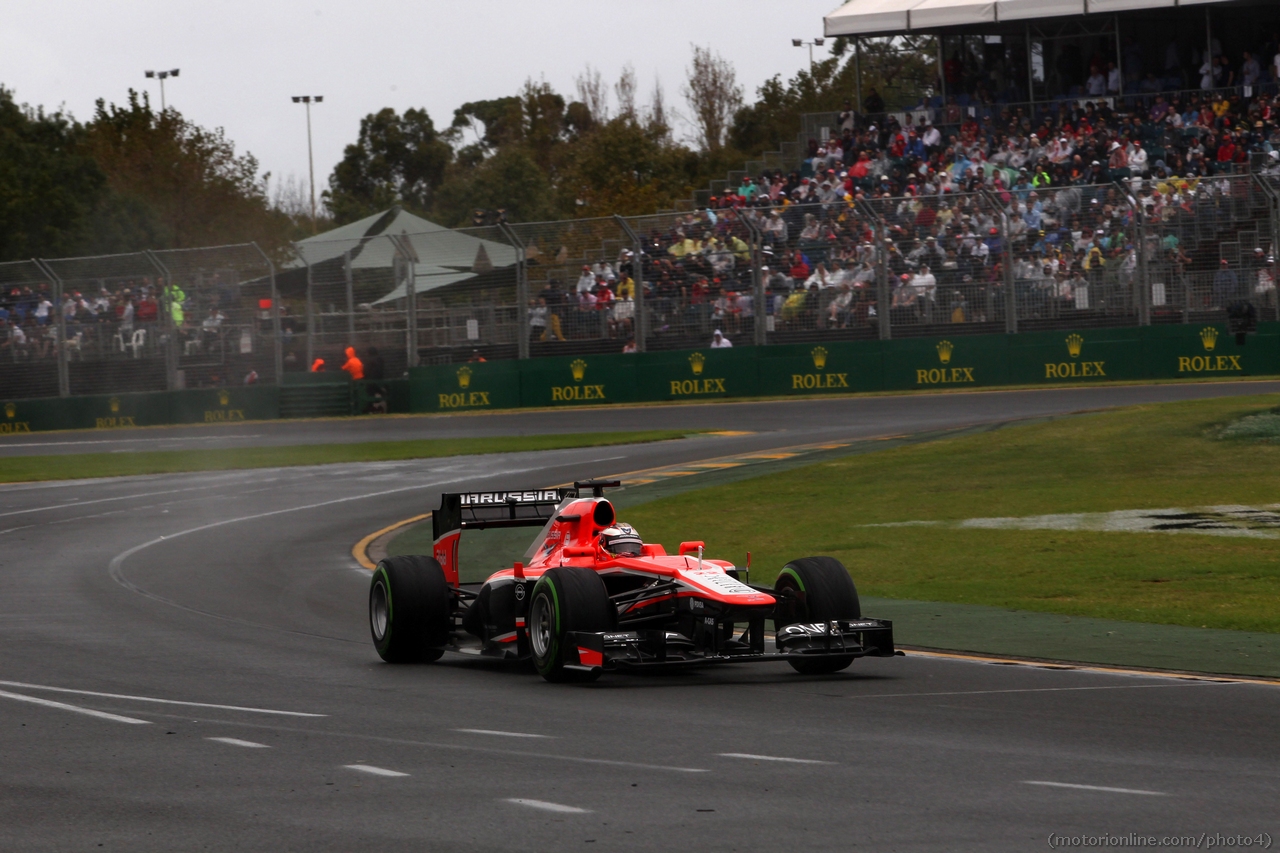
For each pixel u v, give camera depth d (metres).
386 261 160.12
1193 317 133.88
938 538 61.88
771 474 87.12
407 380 157.12
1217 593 47.25
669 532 68.81
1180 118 155.12
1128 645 38.78
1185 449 83.62
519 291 153.88
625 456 107.19
